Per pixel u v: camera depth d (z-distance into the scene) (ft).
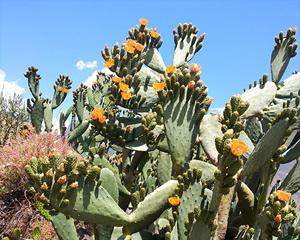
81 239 12.67
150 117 10.52
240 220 9.45
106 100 19.34
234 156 6.35
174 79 8.56
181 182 7.44
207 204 7.13
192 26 13.94
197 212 6.77
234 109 7.59
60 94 22.66
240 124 7.54
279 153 8.03
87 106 22.38
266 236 7.45
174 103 8.59
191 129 8.46
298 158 9.35
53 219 7.41
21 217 12.30
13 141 14.88
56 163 6.41
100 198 6.83
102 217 6.91
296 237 7.54
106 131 10.92
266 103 9.69
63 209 6.50
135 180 11.73
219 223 7.47
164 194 7.73
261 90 9.83
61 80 22.80
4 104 31.19
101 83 22.52
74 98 21.54
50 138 14.61
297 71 12.65
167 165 10.78
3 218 12.47
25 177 12.90
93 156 9.48
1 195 12.85
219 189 6.64
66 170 6.36
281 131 7.45
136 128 11.12
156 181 11.91
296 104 9.55
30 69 21.47
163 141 10.47
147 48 13.23
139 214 7.54
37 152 13.58
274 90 9.87
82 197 6.61
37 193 6.47
